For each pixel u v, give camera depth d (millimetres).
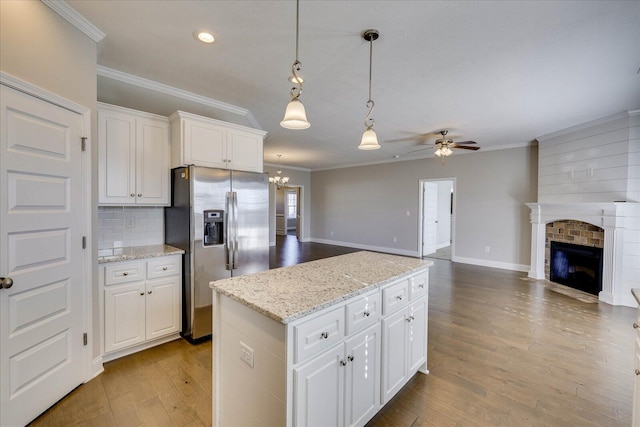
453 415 1856
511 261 5875
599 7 1832
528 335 2975
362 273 1955
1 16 1521
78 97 2000
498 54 2428
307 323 1302
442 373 2316
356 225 8641
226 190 2939
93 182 2139
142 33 2146
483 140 5520
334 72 2758
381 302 1795
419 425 1773
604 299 3975
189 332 2793
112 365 2357
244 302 1399
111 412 1836
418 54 2434
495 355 2590
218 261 2889
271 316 1239
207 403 1942
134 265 2496
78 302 2025
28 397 1673
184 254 2809
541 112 3855
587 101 3457
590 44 2258
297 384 1261
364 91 3203
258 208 3209
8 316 1558
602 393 2068
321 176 9609
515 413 1874
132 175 2725
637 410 1416
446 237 9234
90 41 2102
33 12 1684
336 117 4129
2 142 1514
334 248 8422
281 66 2646
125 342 2465
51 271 1805
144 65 2633
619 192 3883
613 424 1779
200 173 2752
